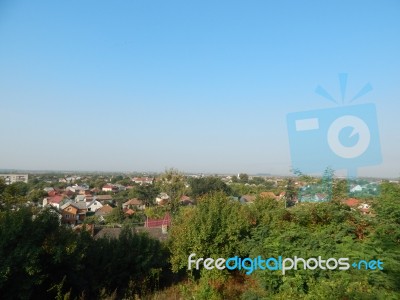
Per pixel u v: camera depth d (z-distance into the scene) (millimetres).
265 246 7469
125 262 9555
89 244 9312
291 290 5941
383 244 5938
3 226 7621
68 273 8570
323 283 5555
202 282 7984
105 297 8703
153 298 8508
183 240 9117
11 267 7230
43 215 8492
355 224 7227
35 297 8109
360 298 4840
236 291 7590
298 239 6988
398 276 5191
